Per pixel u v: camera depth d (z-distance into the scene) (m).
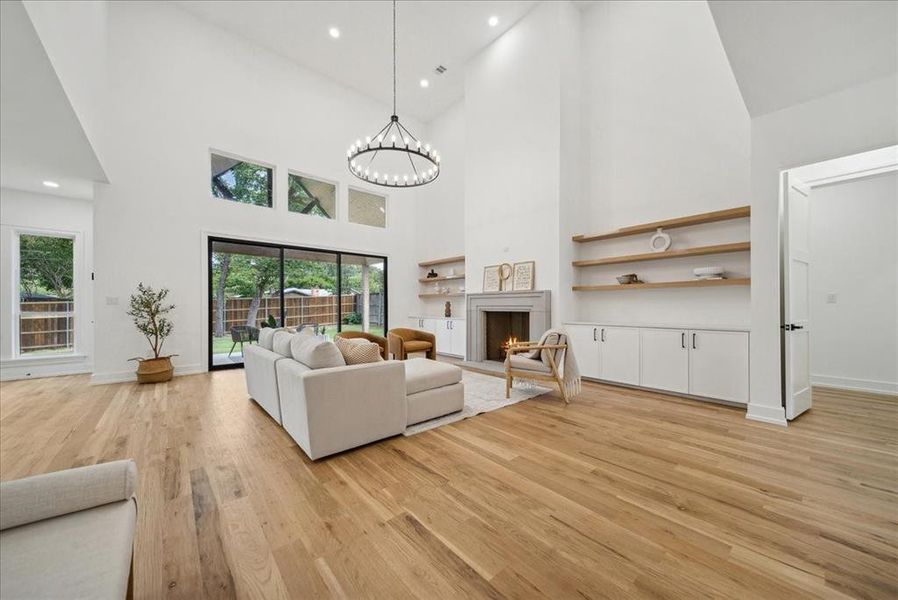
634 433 2.69
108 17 4.44
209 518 1.63
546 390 3.99
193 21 5.08
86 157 3.68
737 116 3.76
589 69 5.00
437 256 7.50
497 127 5.57
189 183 5.01
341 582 1.27
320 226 6.38
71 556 0.79
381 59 6.04
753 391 2.98
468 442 2.54
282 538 1.50
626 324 4.11
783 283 2.90
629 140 4.59
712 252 3.74
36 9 1.86
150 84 4.73
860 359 3.84
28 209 4.82
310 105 6.26
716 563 1.35
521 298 5.07
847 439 2.53
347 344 2.70
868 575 1.28
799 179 3.08
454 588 1.24
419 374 2.97
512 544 1.46
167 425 2.88
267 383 3.00
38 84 2.37
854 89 2.45
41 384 4.38
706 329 3.46
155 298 4.65
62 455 2.31
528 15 5.13
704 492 1.85
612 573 1.30
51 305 5.02
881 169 2.96
